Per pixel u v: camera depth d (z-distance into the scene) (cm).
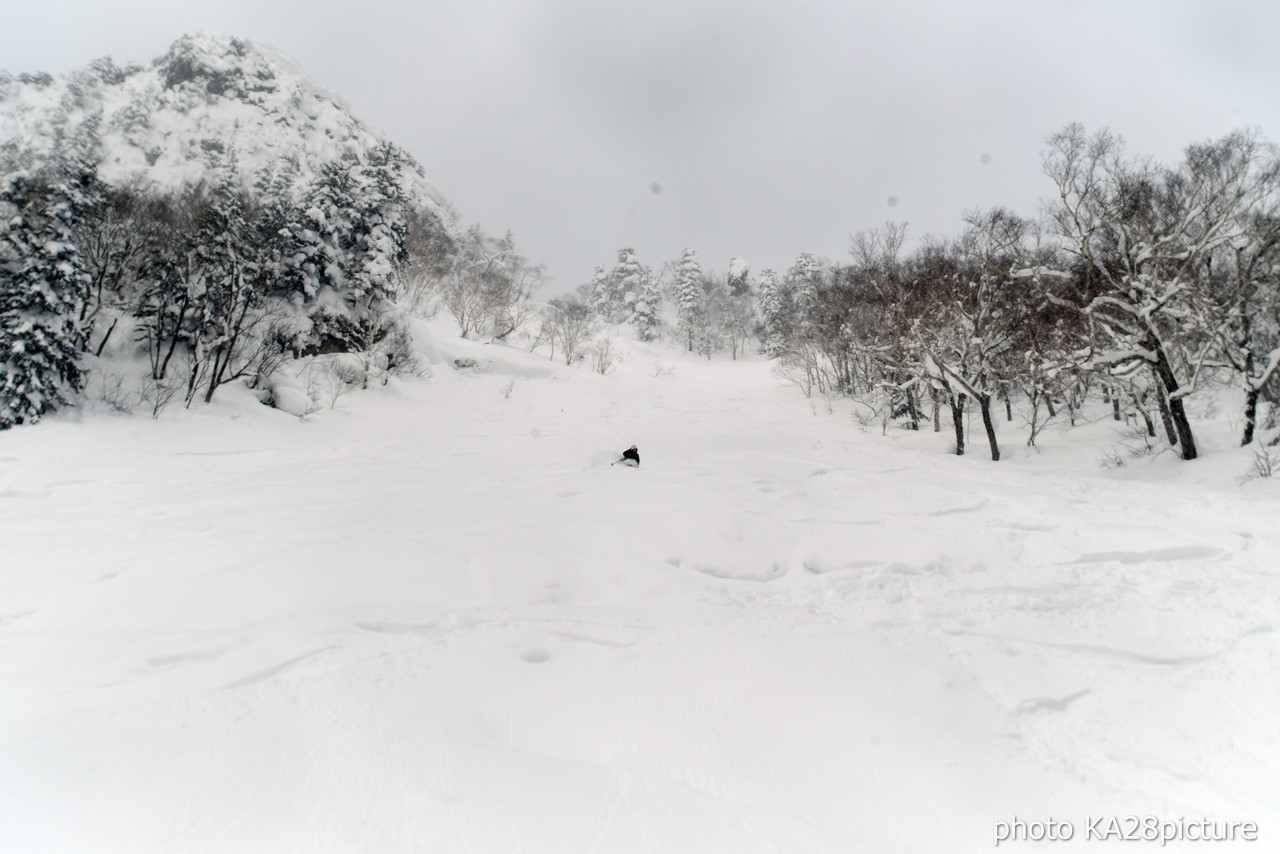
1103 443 1961
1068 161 1539
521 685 363
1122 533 700
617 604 538
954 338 2106
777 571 648
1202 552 643
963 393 2044
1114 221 1555
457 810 248
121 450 1595
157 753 288
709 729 318
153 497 1112
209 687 364
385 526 795
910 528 743
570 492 976
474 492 1041
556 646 424
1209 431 1762
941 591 549
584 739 310
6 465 1364
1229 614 468
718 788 272
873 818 256
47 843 231
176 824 240
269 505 1014
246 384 2330
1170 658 397
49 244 1750
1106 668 383
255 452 1738
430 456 1691
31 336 1697
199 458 1602
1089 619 468
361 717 322
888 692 351
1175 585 544
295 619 486
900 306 2312
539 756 294
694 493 928
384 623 481
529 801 256
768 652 401
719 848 235
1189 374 1546
